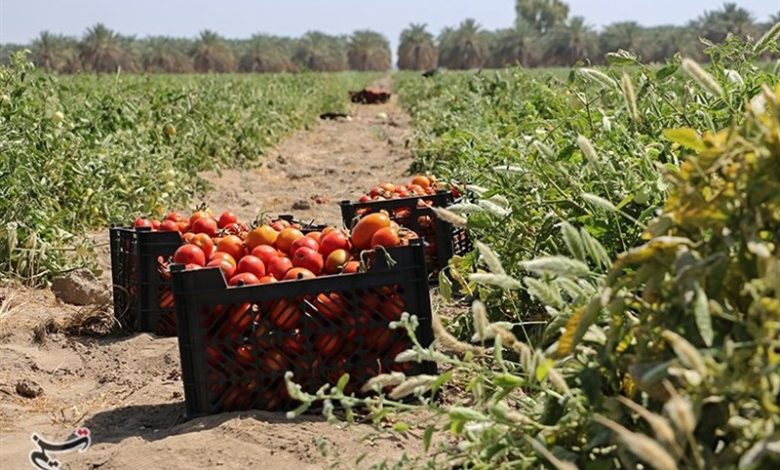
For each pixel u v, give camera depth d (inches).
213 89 879.7
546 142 209.3
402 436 152.4
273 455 146.2
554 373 107.7
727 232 99.0
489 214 192.7
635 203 170.7
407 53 5590.6
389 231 171.3
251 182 572.4
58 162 350.9
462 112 597.3
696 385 88.9
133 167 412.8
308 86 1534.2
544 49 4722.0
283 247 181.5
